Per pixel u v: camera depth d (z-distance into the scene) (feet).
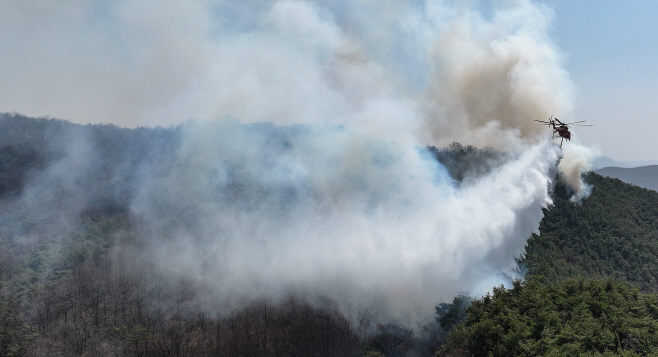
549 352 183.21
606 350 179.11
